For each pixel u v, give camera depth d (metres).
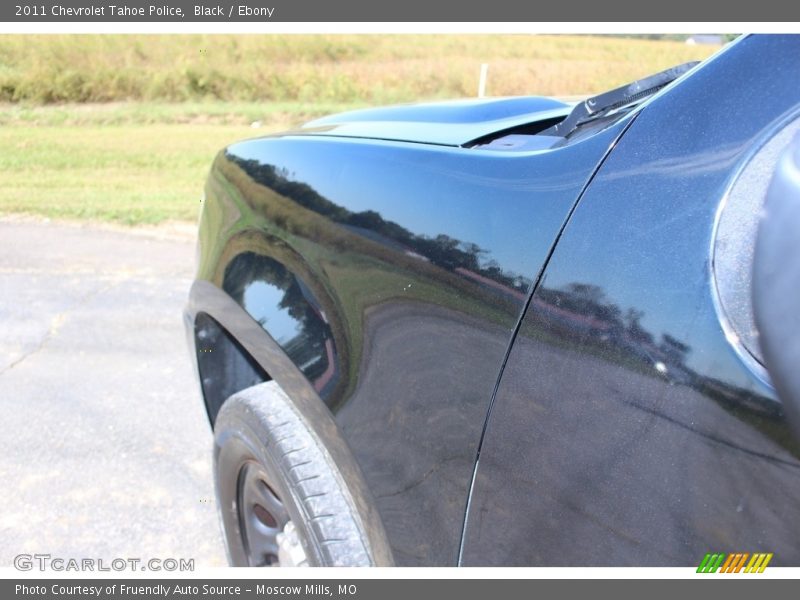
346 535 1.60
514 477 1.21
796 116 1.05
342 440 1.58
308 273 1.73
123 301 4.95
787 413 0.90
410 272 1.45
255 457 1.83
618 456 1.07
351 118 2.49
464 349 1.31
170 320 4.62
